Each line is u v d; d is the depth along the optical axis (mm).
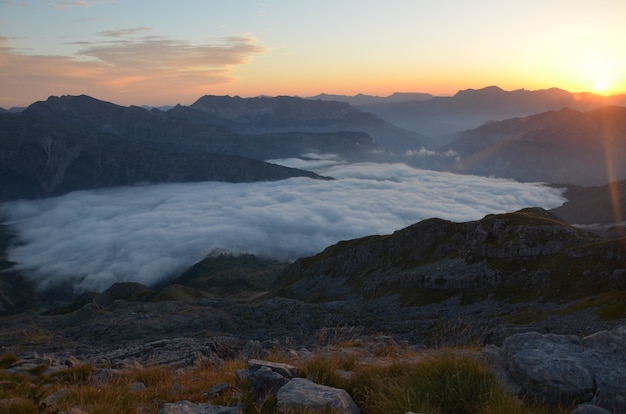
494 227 156375
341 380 10984
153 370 16359
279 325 146875
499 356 11188
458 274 145875
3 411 10977
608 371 9305
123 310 180500
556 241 140500
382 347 17312
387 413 8891
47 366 22172
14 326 178125
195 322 152625
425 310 138250
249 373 11828
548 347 10375
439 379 9820
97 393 12430
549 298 117188
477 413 8695
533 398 9109
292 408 9039
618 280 110062
